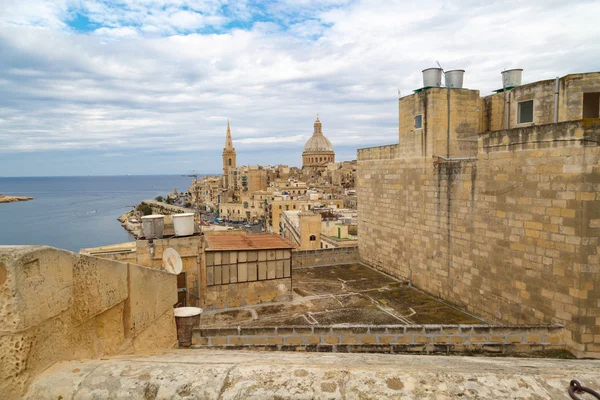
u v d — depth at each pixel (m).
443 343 12.15
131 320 6.03
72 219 183.62
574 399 3.11
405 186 20.98
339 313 17.17
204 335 11.52
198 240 17.56
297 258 25.52
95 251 20.33
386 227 23.06
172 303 8.16
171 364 3.84
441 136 18.75
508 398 3.12
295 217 70.62
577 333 12.05
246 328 11.73
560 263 12.57
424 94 18.97
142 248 16.95
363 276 23.05
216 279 17.92
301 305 18.33
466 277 16.83
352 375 3.41
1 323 3.42
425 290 19.67
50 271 3.88
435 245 18.78
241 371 3.54
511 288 14.50
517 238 14.16
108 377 3.55
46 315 3.79
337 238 48.41
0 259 3.41
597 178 11.70
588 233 11.84
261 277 18.61
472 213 16.33
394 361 4.50
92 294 4.76
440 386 3.24
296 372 3.49
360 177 25.98
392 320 16.22
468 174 16.47
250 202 142.62
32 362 3.62
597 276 11.90
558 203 12.56
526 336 12.33
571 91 15.45
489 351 12.24
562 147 12.35
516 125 18.17
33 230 151.00
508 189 14.48
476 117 19.20
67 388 3.47
